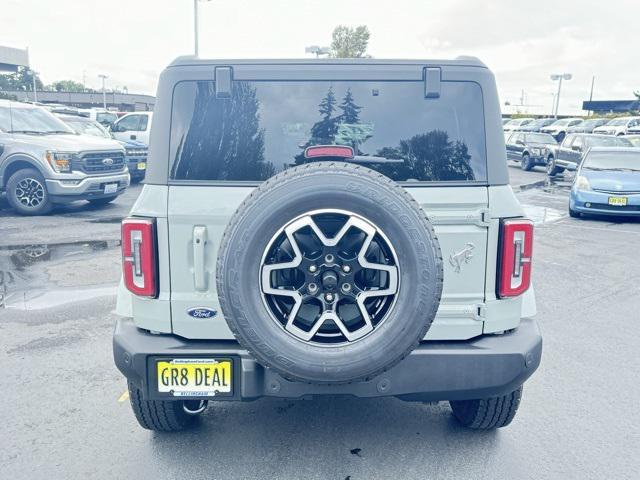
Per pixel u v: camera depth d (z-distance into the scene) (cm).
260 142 319
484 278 315
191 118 316
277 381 302
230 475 339
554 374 484
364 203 272
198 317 313
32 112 1290
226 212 306
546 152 2403
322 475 339
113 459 355
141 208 313
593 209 1291
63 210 1284
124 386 453
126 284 313
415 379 307
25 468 345
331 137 321
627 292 735
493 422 376
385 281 282
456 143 318
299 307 281
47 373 474
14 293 687
